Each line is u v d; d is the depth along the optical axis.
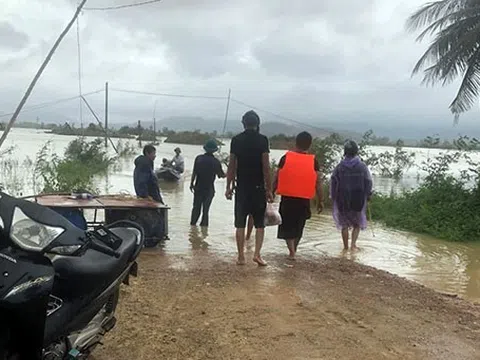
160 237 9.64
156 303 5.94
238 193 8.08
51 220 3.27
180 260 8.54
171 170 22.41
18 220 3.08
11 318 2.94
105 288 3.56
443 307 6.39
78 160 26.22
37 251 3.06
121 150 36.44
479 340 5.32
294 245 8.77
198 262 8.38
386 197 17.14
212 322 5.43
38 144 41.09
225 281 7.06
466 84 17.19
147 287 6.57
